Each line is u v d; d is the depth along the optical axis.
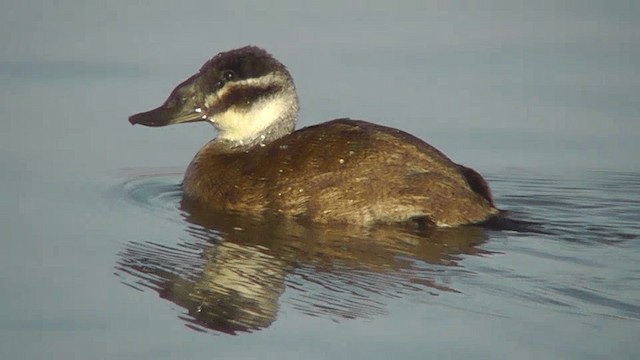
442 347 12.79
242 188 16.66
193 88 17.97
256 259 15.15
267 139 17.72
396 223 15.68
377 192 15.68
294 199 16.09
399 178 15.70
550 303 13.57
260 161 16.72
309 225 16.00
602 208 17.45
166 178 18.81
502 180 18.78
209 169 17.44
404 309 13.61
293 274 14.68
